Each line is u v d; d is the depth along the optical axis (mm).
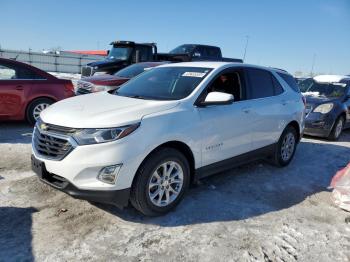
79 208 3873
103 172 3318
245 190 4727
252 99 4949
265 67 5535
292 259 3184
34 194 4172
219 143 4320
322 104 8531
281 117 5445
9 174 4797
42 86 7695
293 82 6180
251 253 3229
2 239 3211
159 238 3381
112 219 3684
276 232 3633
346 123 9109
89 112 3605
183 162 3873
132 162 3385
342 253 3324
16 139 6656
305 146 7711
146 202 3586
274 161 5730
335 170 5957
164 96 4230
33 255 3004
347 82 9484
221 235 3500
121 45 15477
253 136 4930
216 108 4277
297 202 4457
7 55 34438
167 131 3629
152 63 10102
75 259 2986
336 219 4023
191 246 3277
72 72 37438
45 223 3531
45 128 3617
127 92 4633
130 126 3402
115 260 3008
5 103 7355
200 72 4535
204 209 4043
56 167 3414
